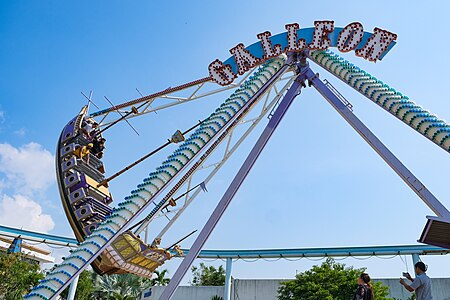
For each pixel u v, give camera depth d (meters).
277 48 26.48
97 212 26.11
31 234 49.41
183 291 58.22
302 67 27.31
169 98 28.84
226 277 51.09
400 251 45.00
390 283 48.19
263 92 26.20
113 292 59.59
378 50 25.14
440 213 21.09
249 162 23.56
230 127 25.89
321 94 26.44
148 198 20.75
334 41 26.36
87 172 28.30
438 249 43.19
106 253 24.23
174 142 26.47
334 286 41.38
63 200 26.56
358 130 24.58
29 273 44.28
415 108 23.61
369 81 25.64
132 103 29.42
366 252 46.59
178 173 21.91
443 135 22.09
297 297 42.44
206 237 21.89
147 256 25.81
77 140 28.34
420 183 22.11
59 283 17.78
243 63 26.89
